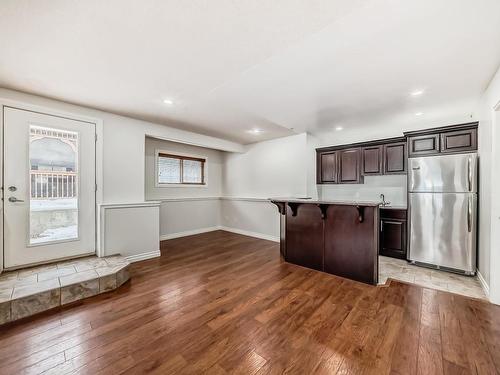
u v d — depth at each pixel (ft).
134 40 5.49
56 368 4.58
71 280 7.51
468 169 9.43
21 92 8.52
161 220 15.80
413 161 10.84
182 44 5.66
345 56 6.22
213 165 19.35
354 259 9.08
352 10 4.51
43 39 5.41
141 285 8.52
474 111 10.39
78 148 9.95
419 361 4.77
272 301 7.32
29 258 8.81
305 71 7.03
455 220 9.76
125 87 8.17
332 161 14.99
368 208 8.77
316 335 5.64
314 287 8.38
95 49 5.86
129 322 6.15
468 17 4.68
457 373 4.46
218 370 4.55
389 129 13.53
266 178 16.67
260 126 13.21
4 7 4.36
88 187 10.25
